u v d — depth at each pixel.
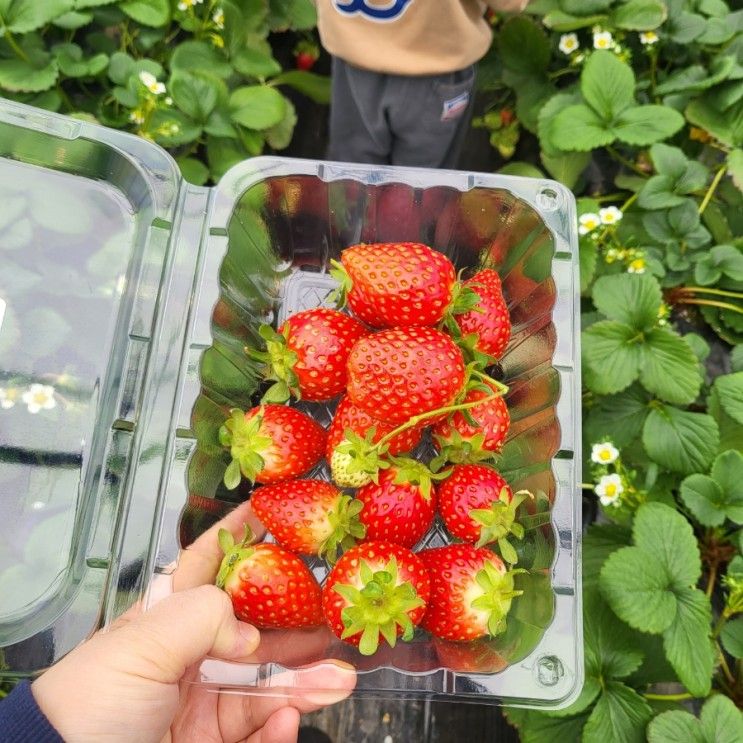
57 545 0.28
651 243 0.45
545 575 0.26
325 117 0.52
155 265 0.30
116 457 0.28
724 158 0.48
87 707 0.22
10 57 0.44
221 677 0.25
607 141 0.43
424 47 0.38
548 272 0.30
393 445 0.27
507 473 0.30
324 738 0.40
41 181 0.31
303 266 0.35
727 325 0.45
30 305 0.30
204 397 0.28
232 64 0.47
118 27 0.48
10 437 0.29
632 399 0.40
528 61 0.49
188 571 0.27
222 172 0.45
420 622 0.26
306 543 0.26
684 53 0.49
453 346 0.26
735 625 0.38
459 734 0.40
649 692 0.40
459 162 0.51
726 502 0.37
